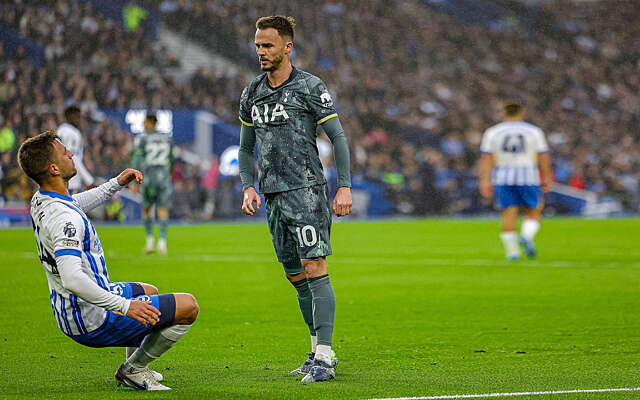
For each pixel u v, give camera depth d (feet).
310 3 435.12
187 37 395.14
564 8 517.55
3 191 265.13
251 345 67.56
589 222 263.29
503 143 142.72
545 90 437.17
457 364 59.00
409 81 415.44
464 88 422.41
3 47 345.10
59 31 356.59
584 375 54.24
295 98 55.21
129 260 143.74
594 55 478.59
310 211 55.11
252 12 412.98
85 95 325.21
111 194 52.80
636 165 370.94
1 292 101.60
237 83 358.02
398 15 462.60
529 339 69.82
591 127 406.82
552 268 129.80
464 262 140.46
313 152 55.72
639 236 201.77
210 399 46.78
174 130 313.53
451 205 317.83
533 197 143.84
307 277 55.72
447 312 85.81
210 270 127.65
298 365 59.11
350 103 376.48
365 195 308.19
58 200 45.78
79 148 143.33
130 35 365.61
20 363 59.52
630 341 68.69
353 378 53.72
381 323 79.00
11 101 312.91
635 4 524.11
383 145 338.34
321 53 417.90
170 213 286.05
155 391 49.32
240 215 294.66
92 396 47.78
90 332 46.32
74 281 44.06
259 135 56.49
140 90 333.21
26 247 171.42
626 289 103.86
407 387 50.16
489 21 504.84
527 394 47.65
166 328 48.42
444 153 360.28
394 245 178.91
